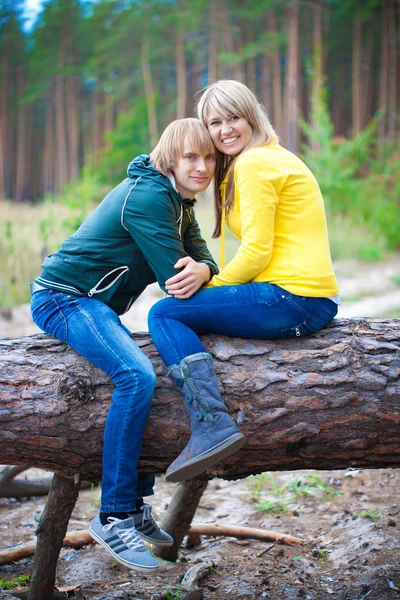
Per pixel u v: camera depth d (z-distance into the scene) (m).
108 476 2.21
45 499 3.73
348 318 2.59
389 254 14.28
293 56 22.92
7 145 33.12
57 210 14.70
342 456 2.35
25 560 3.03
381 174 18.44
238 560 2.96
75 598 2.64
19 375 2.32
